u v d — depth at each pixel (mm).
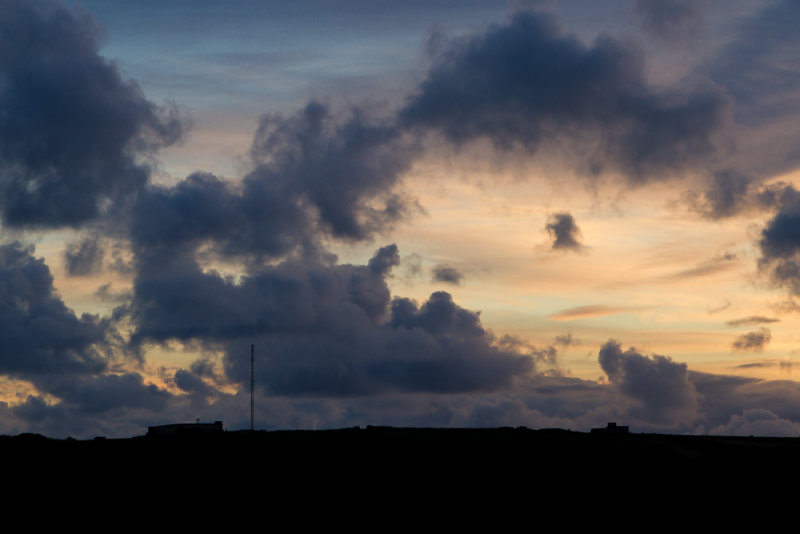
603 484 126562
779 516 104625
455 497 117250
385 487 123625
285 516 105188
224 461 137625
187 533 96875
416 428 174125
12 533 96250
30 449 137625
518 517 105250
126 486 119875
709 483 125875
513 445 155875
